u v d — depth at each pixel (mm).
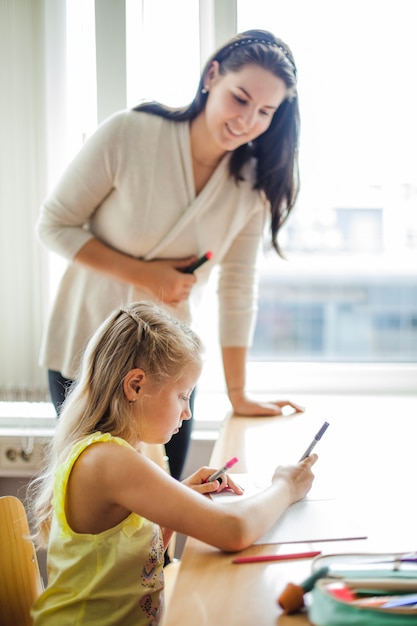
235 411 1871
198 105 1688
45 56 2143
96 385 1216
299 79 2244
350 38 2232
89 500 1095
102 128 1702
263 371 2410
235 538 969
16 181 2164
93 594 1117
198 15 2127
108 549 1117
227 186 1783
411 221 2432
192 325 1837
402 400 2201
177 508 1012
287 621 778
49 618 1143
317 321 2582
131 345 1201
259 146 1773
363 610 723
